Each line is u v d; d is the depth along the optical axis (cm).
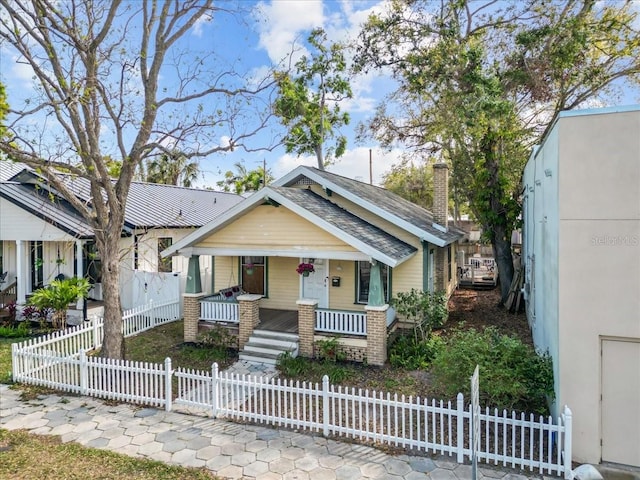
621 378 717
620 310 706
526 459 710
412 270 1560
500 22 1873
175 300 1758
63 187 1115
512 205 1928
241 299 1364
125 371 1013
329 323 1302
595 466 711
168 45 1135
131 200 2186
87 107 1072
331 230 1237
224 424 892
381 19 1988
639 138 695
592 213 721
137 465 727
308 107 3131
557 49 1744
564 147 737
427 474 699
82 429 868
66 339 1241
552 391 799
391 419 916
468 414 745
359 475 696
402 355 1260
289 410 961
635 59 1841
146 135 1152
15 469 712
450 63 1841
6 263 1948
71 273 1877
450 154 2236
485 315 1848
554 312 800
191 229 2252
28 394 1051
